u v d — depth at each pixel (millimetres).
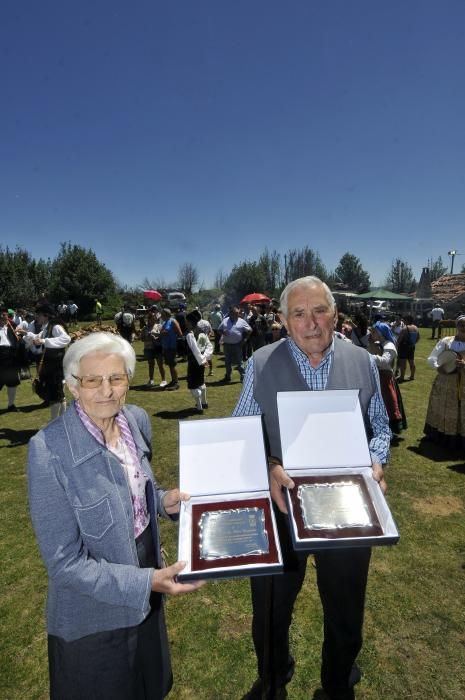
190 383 6500
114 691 1210
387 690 1890
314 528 1271
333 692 1786
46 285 34125
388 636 2170
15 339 6707
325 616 1709
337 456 1452
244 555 1225
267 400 1666
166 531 3203
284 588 1684
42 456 1112
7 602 2471
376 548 2910
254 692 1853
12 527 3250
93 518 1138
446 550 2889
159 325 8477
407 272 55094
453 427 4680
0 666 2045
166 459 4586
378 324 5141
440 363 4699
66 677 1188
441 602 2400
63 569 1089
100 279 32438
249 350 11336
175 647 2139
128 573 1124
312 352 1589
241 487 1401
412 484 3883
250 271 44281
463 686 1903
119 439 1354
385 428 1765
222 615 2346
